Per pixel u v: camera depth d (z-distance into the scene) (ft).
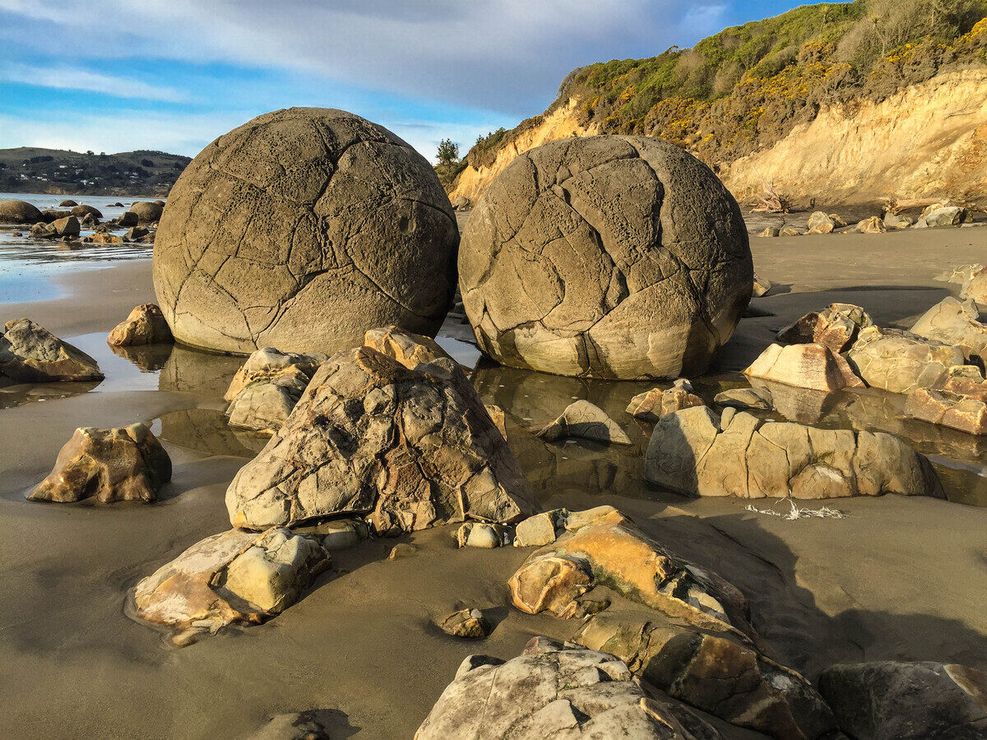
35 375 22.16
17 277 47.52
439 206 26.43
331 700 7.15
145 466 13.17
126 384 22.04
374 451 10.98
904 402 20.47
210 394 20.77
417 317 25.84
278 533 9.52
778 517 12.35
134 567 10.37
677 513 12.78
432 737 5.86
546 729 5.36
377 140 26.11
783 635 8.85
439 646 7.99
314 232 24.12
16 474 14.21
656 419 19.12
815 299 32.83
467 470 11.12
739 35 119.34
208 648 8.04
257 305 24.43
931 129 77.61
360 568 9.75
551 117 137.69
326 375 11.90
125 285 44.04
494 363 25.50
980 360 21.44
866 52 88.07
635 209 22.43
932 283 35.35
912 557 10.71
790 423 14.11
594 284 22.21
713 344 23.22
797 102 90.63
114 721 6.97
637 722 5.18
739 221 23.91
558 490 14.16
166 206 26.22
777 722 6.79
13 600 9.31
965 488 14.39
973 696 6.67
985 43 76.89
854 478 13.47
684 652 7.23
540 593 8.73
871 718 7.00
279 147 24.80
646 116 116.37
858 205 76.48
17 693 7.38
